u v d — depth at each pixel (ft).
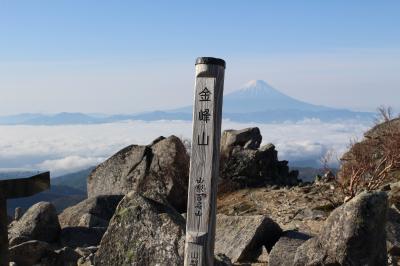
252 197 79.97
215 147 27.02
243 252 45.21
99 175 93.56
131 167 90.02
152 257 36.40
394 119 83.46
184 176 85.61
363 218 34.17
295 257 37.35
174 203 84.02
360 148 78.74
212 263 27.17
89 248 51.60
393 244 42.86
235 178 89.45
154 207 38.58
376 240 34.60
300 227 56.13
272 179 91.25
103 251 38.81
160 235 36.81
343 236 34.60
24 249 46.06
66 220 75.97
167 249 36.04
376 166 74.64
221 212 74.54
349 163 76.33
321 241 36.27
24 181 22.76
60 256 47.03
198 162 27.20
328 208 65.00
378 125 84.28
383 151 77.00
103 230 61.00
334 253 35.06
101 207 76.79
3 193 22.33
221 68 27.20
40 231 57.98
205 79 27.14
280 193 78.59
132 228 38.14
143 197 39.32
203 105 27.17
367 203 34.40
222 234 48.78
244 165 90.43
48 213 58.95
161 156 87.15
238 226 48.52
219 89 27.09
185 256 27.09
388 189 66.54
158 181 85.10
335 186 73.87
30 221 58.34
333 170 80.23
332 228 35.60
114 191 89.61
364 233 34.04
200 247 26.78
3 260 22.34
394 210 50.57
